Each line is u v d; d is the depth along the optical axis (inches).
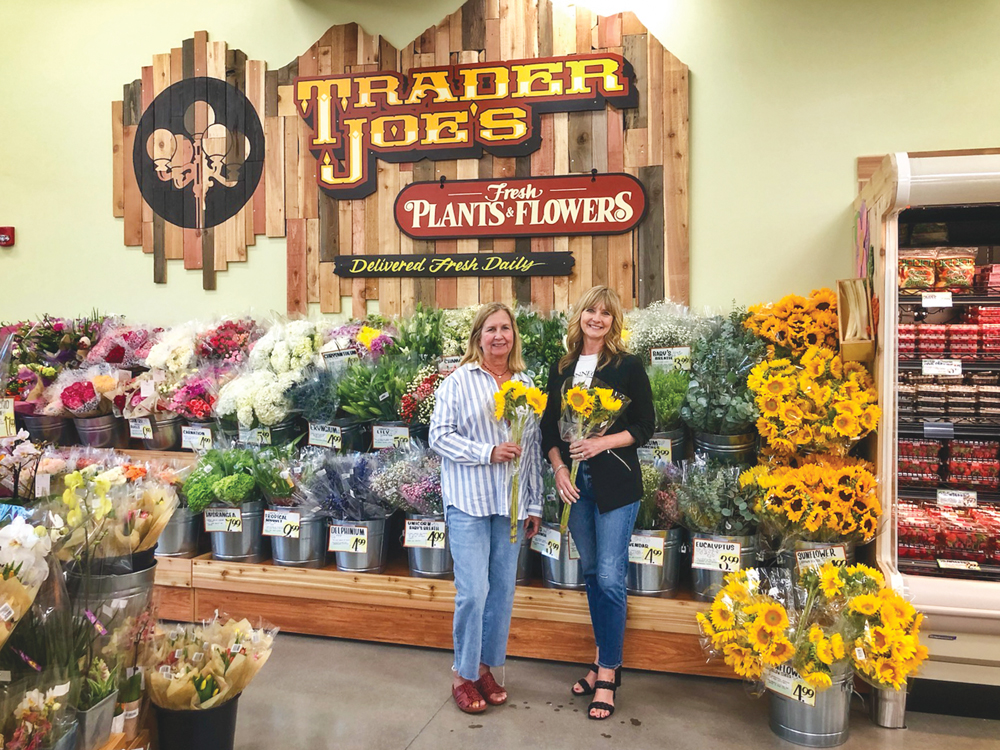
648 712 104.3
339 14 166.7
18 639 65.4
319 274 167.9
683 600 114.3
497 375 105.3
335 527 126.3
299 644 128.0
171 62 176.4
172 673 81.9
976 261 120.1
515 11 156.4
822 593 95.3
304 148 168.4
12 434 147.3
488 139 157.3
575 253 153.9
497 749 94.6
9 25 186.5
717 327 131.6
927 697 104.1
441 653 124.4
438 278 160.9
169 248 177.3
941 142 138.3
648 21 150.2
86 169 182.9
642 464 118.3
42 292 186.5
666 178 148.8
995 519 111.2
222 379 143.6
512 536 102.8
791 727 96.3
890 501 106.3
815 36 143.1
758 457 119.1
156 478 124.9
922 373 113.4
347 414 138.8
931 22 138.3
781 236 145.0
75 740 68.5
